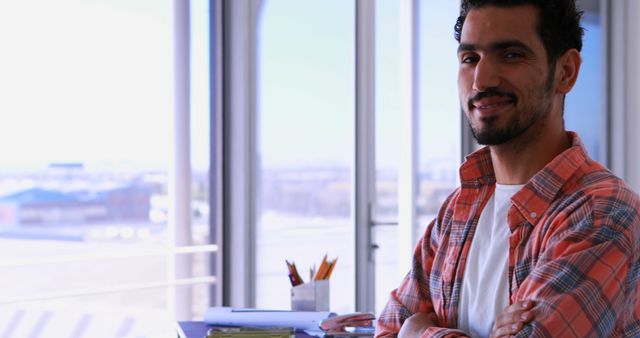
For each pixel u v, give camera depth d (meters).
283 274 3.66
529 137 1.28
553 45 1.25
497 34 1.25
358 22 3.81
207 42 3.47
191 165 3.44
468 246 1.36
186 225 3.44
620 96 4.65
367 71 3.85
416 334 1.38
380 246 3.99
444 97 4.17
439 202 4.18
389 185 3.99
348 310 3.88
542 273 1.16
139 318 3.93
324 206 3.78
